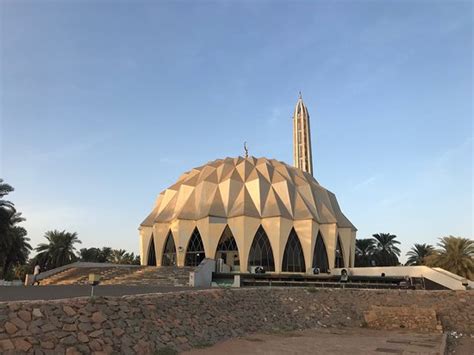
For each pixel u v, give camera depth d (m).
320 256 50.75
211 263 34.53
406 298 25.86
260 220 48.44
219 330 16.72
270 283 32.69
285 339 17.27
